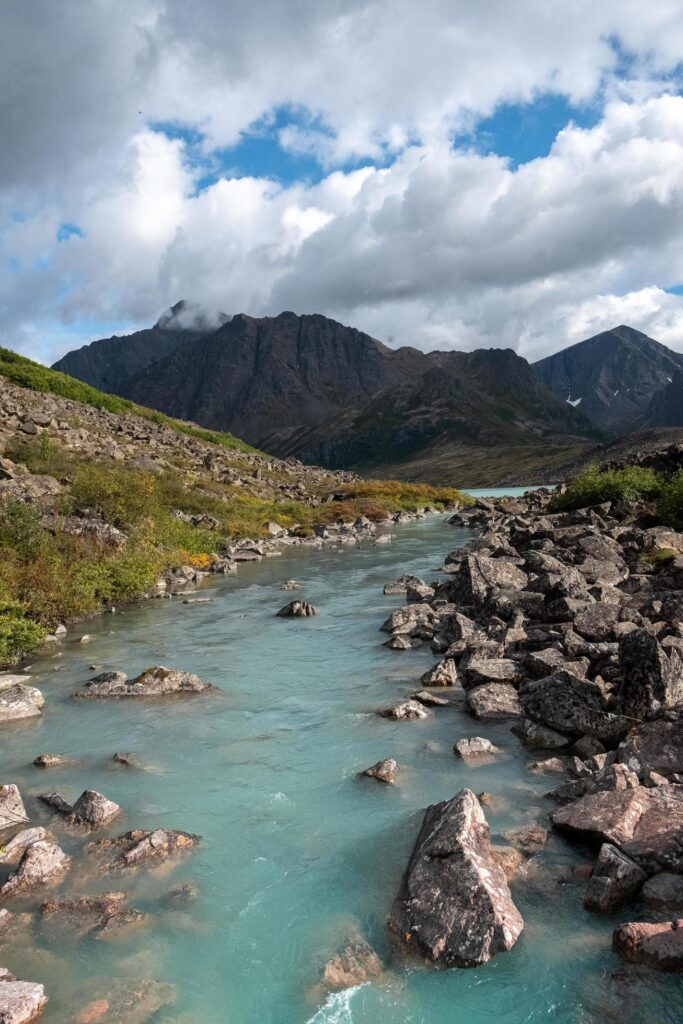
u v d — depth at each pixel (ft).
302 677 45.62
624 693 32.76
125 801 28.89
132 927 20.49
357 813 26.96
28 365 243.81
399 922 20.01
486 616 54.80
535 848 23.47
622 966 17.80
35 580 64.34
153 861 24.04
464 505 244.83
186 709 40.09
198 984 18.12
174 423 284.82
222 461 217.77
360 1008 17.12
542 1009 16.67
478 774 29.86
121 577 75.66
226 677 46.32
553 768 29.89
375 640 54.65
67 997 17.69
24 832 25.58
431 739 34.01
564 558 76.54
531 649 45.34
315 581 86.89
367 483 254.47
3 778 31.65
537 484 492.54
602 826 22.98
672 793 24.98
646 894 20.25
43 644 56.70
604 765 28.86
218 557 110.22
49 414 174.70
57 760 33.01
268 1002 17.42
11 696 40.78
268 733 35.83
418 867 21.58
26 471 118.52
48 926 20.65
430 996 17.40
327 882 22.54
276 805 27.94
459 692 40.88
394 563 100.63
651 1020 15.97
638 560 70.28
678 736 28.22
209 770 31.58
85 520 90.99
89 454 150.00
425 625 55.42
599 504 119.96
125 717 39.11
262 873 23.17
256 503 167.53
